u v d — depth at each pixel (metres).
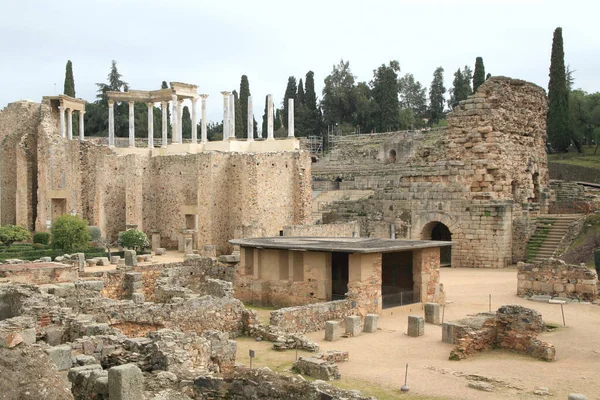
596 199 62.31
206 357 19.39
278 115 133.12
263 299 34.88
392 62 121.81
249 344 25.47
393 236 56.75
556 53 89.75
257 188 57.03
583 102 94.38
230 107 71.50
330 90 124.94
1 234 56.66
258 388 15.38
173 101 73.12
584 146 99.19
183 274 38.34
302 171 60.31
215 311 26.23
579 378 20.09
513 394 18.45
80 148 66.69
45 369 11.79
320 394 14.67
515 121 56.69
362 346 25.27
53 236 52.59
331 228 54.47
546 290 35.53
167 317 24.58
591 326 28.06
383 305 33.00
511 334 24.06
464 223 52.53
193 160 59.81
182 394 15.11
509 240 51.16
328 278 32.69
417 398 18.08
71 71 106.81
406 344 25.56
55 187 68.44
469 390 18.86
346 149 97.94
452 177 53.94
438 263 35.66
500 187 53.22
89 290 28.06
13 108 73.75
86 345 18.55
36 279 34.69
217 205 57.34
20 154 70.75
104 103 120.38
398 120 117.38
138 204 62.03
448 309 33.59
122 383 13.70
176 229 61.50
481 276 45.56
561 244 48.41
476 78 101.12
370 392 18.61
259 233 53.91
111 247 62.12
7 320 20.70
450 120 56.03
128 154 63.94
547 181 62.19
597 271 37.09
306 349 24.28
